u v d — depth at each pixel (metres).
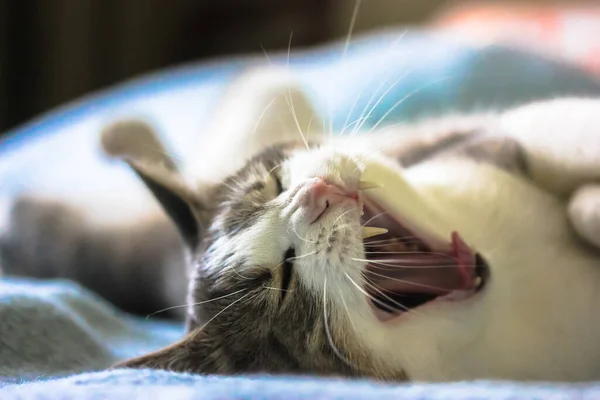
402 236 0.47
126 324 0.54
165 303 0.64
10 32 1.00
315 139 0.52
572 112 0.51
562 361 0.46
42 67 1.03
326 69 0.78
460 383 0.37
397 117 0.68
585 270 0.48
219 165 0.60
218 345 0.45
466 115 0.61
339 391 0.35
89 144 0.73
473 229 0.48
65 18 1.03
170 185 0.51
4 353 0.44
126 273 0.66
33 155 0.73
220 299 0.46
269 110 0.63
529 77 0.71
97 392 0.36
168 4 1.13
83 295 0.54
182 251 0.63
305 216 0.44
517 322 0.47
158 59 1.13
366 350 0.44
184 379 0.38
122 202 0.69
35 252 0.69
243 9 1.14
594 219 0.47
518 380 0.46
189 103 0.78
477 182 0.50
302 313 0.45
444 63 0.73
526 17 0.97
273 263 0.45
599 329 0.47
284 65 0.78
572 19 0.94
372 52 0.79
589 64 0.83
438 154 0.54
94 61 1.08
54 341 0.46
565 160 0.50
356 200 0.45
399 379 0.44
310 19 1.13
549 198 0.51
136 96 0.80
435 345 0.45
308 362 0.44
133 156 0.56
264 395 0.35
